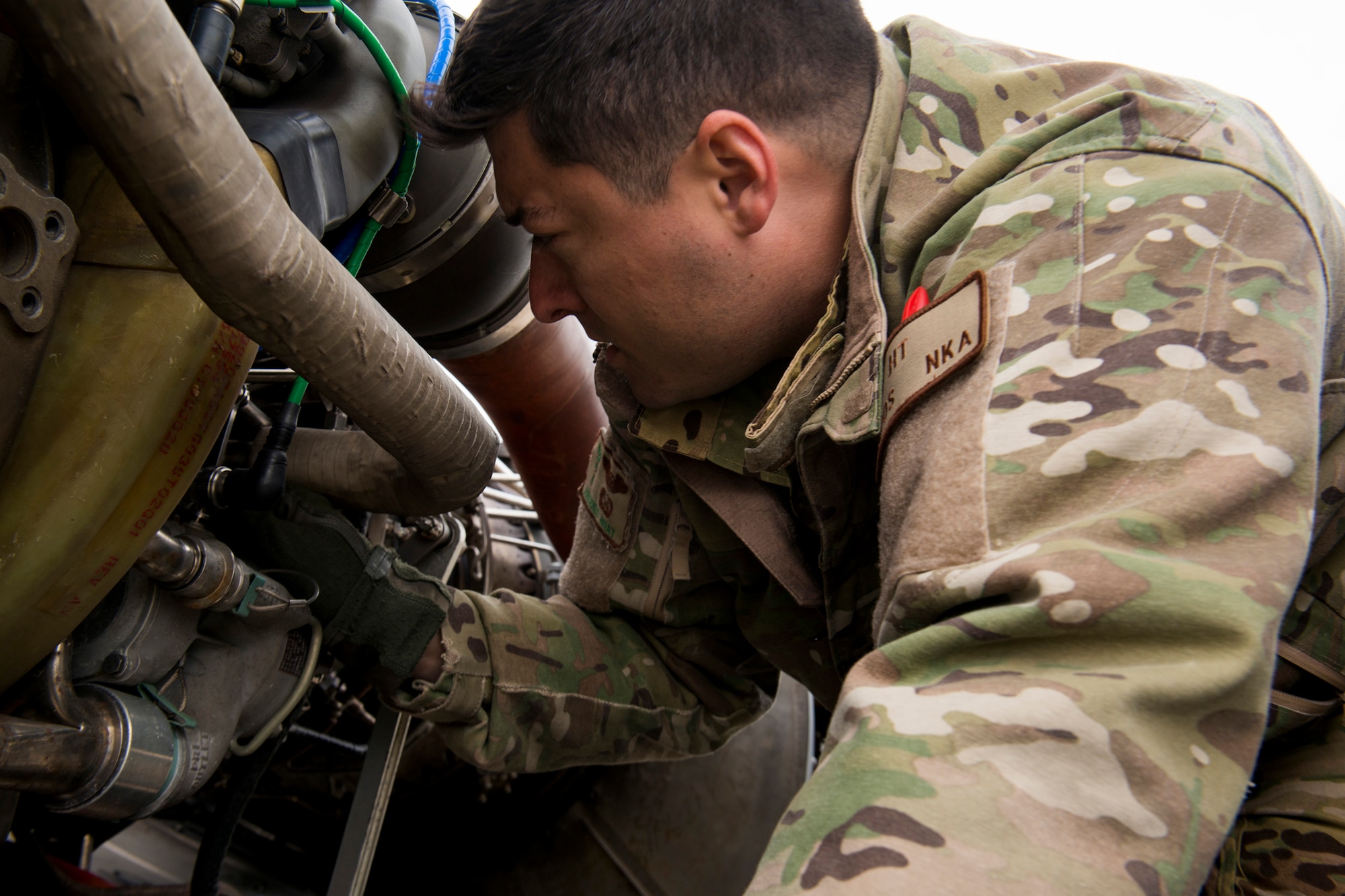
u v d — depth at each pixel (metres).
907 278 0.73
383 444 0.82
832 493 0.84
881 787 0.44
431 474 0.87
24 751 0.65
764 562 0.95
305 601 0.92
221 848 1.01
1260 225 0.60
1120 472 0.51
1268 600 0.46
